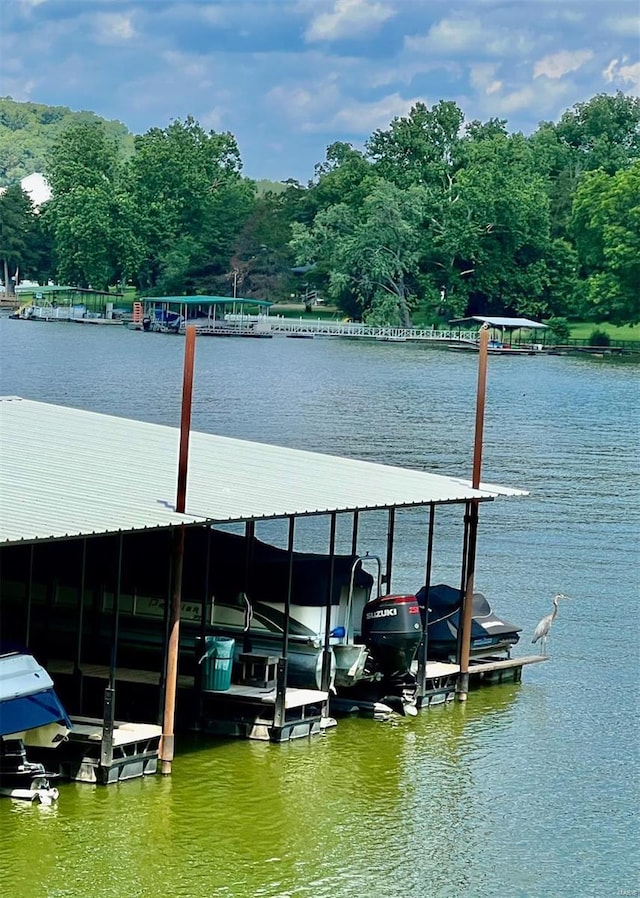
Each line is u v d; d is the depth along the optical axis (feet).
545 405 312.09
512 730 90.48
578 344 534.78
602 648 109.50
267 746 84.17
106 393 302.66
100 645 91.25
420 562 134.72
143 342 480.23
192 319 565.12
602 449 234.79
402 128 650.02
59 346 448.65
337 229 593.83
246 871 68.54
